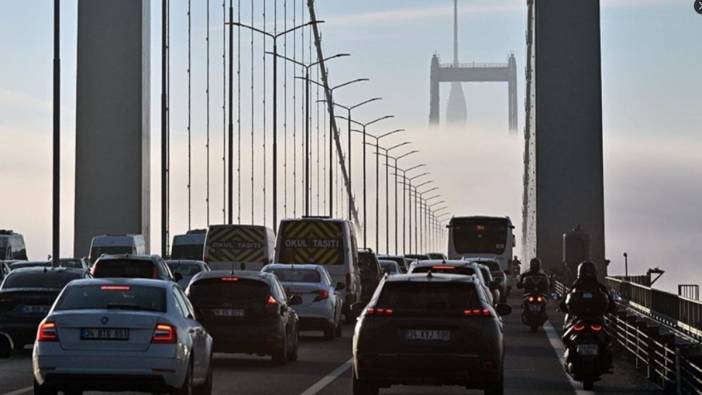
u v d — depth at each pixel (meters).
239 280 54.69
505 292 126.81
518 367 55.50
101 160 196.75
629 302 95.88
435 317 38.44
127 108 197.25
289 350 56.38
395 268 117.88
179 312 37.72
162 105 120.94
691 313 64.06
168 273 76.69
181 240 147.38
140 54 197.38
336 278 90.50
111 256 75.56
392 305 39.03
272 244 110.56
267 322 54.09
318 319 72.31
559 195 186.88
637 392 44.97
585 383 45.38
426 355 38.25
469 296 39.22
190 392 37.56
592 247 185.75
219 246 106.38
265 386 45.78
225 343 53.94
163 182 121.38
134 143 196.88
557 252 186.25
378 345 38.44
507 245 144.62
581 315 45.41
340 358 59.47
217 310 54.19
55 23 96.12
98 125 197.38
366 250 110.06
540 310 81.12
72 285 37.75
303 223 90.81
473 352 38.25
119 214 196.25
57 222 96.88
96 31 198.00
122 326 36.06
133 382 35.94
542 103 188.00
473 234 144.88
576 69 187.88
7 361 57.25
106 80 197.25
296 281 73.44
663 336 46.91
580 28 188.00
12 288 61.28
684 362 41.94
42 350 36.00
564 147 187.50
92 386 35.94
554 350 66.06
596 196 186.62
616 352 63.41
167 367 36.03
